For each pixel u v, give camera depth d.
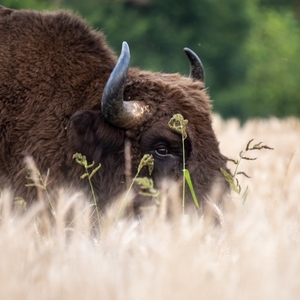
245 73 147.62
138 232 23.47
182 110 27.39
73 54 29.23
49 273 17.91
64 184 27.83
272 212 24.06
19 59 29.02
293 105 160.12
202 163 26.81
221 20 144.38
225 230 22.73
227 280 17.44
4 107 28.66
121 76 26.39
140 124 27.16
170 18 142.88
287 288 16.77
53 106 28.42
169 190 25.47
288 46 165.75
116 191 27.19
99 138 27.12
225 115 143.00
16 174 28.34
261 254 18.84
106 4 137.00
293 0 197.88
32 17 29.84
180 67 135.88
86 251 20.12
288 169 37.09
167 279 17.11
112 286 16.98
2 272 17.77
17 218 25.81
